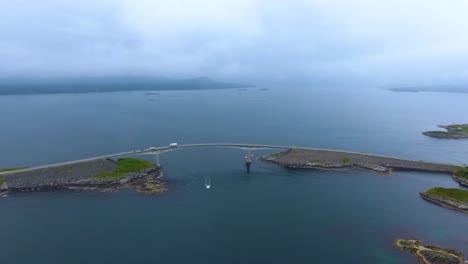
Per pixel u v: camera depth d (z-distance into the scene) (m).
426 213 135.75
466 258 102.56
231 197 152.12
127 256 104.25
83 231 120.44
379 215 133.75
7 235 117.75
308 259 102.94
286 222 127.50
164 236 116.69
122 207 140.88
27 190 159.12
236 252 106.62
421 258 102.81
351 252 106.75
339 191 159.88
